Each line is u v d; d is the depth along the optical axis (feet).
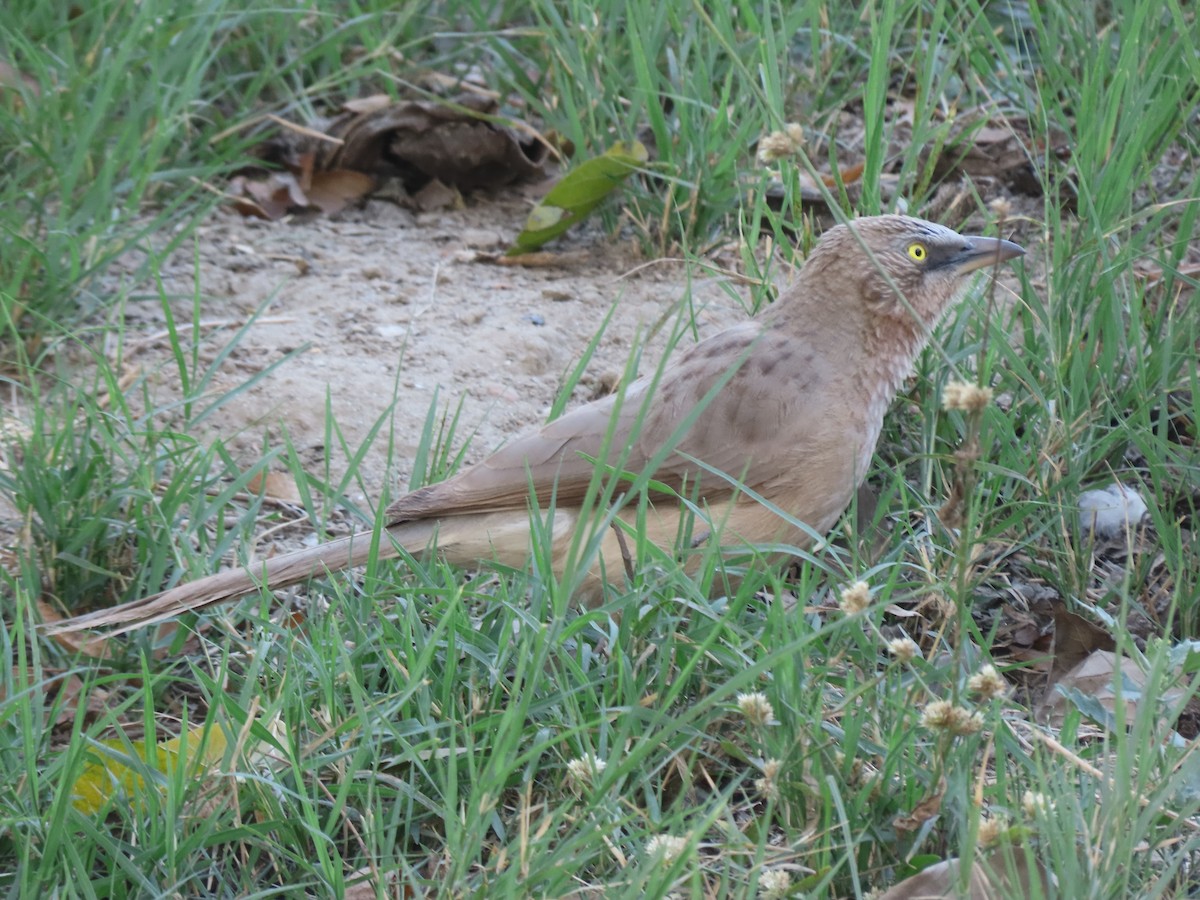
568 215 36.70
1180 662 21.17
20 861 19.01
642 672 22.07
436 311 35.32
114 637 24.93
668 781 21.42
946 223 35.04
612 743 21.11
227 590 23.86
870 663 22.07
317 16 42.55
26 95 35.78
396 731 20.70
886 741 20.17
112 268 36.01
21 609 21.89
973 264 26.30
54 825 18.81
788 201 32.30
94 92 37.52
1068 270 29.68
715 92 38.29
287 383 32.32
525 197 40.86
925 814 18.63
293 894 19.79
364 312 35.24
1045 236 30.45
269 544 28.17
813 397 25.48
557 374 33.35
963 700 20.49
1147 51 34.35
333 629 21.98
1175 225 35.17
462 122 39.99
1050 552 26.91
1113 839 17.25
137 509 26.81
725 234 36.37
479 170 40.70
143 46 38.37
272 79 41.37
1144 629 25.99
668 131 37.19
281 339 34.06
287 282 36.40
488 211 40.16
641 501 22.25
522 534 24.94
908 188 35.01
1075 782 19.47
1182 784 19.30
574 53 37.50
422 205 40.22
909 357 26.53
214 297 35.50
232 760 19.74
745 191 35.55
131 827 20.12
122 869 19.29
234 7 41.29
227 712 20.68
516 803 21.25
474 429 31.35
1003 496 27.63
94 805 20.84
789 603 26.23
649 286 35.96
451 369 33.22
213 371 29.01
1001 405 30.48
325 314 35.12
